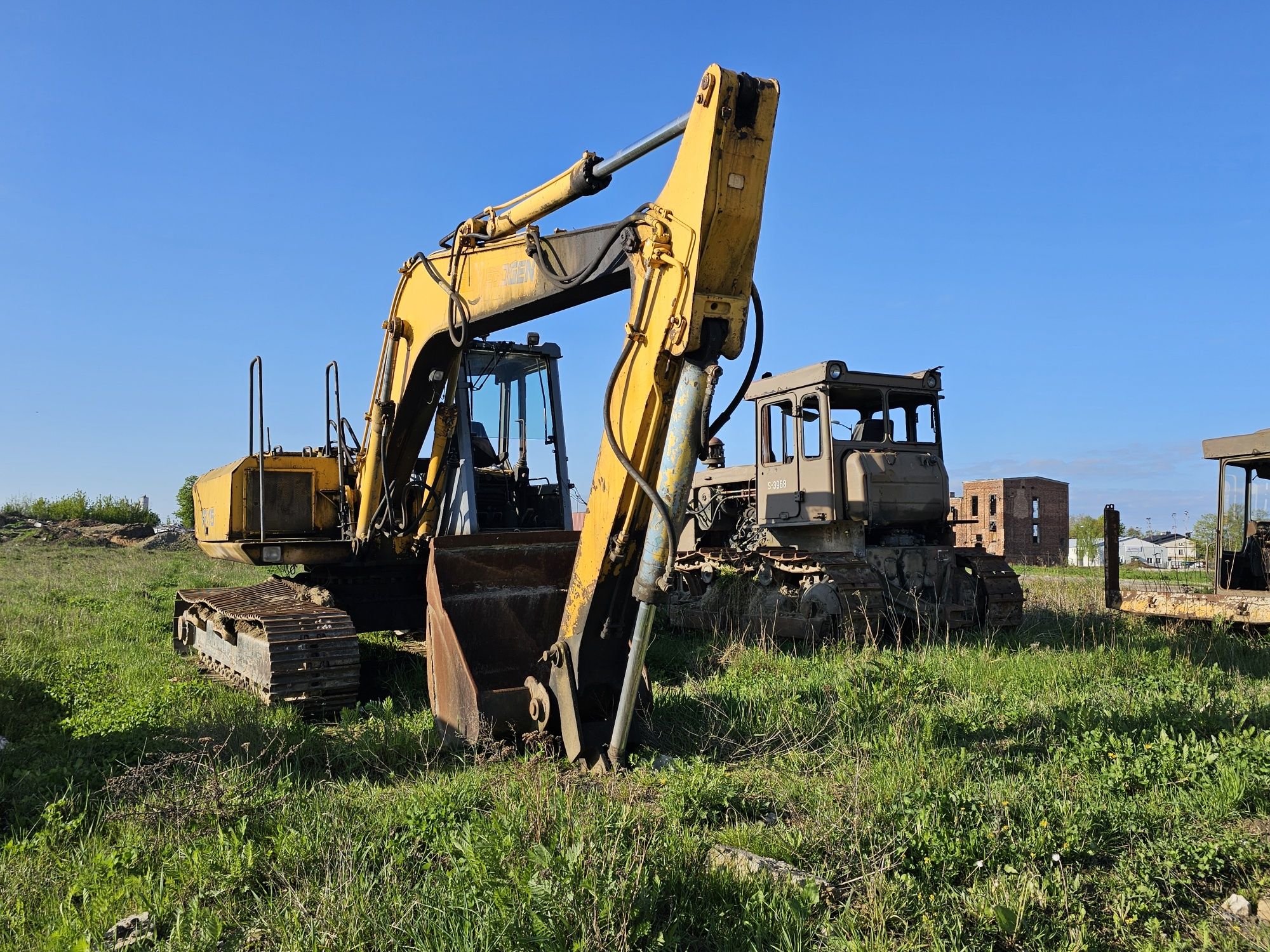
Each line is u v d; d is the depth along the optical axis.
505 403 10.08
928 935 3.55
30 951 3.40
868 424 11.85
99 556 33.31
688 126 4.81
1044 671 8.25
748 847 4.36
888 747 5.82
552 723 5.83
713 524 13.45
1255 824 4.64
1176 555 40.06
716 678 8.51
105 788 5.01
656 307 5.02
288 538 9.15
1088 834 4.41
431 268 6.99
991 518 44.12
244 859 4.05
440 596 6.41
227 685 8.41
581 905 3.35
